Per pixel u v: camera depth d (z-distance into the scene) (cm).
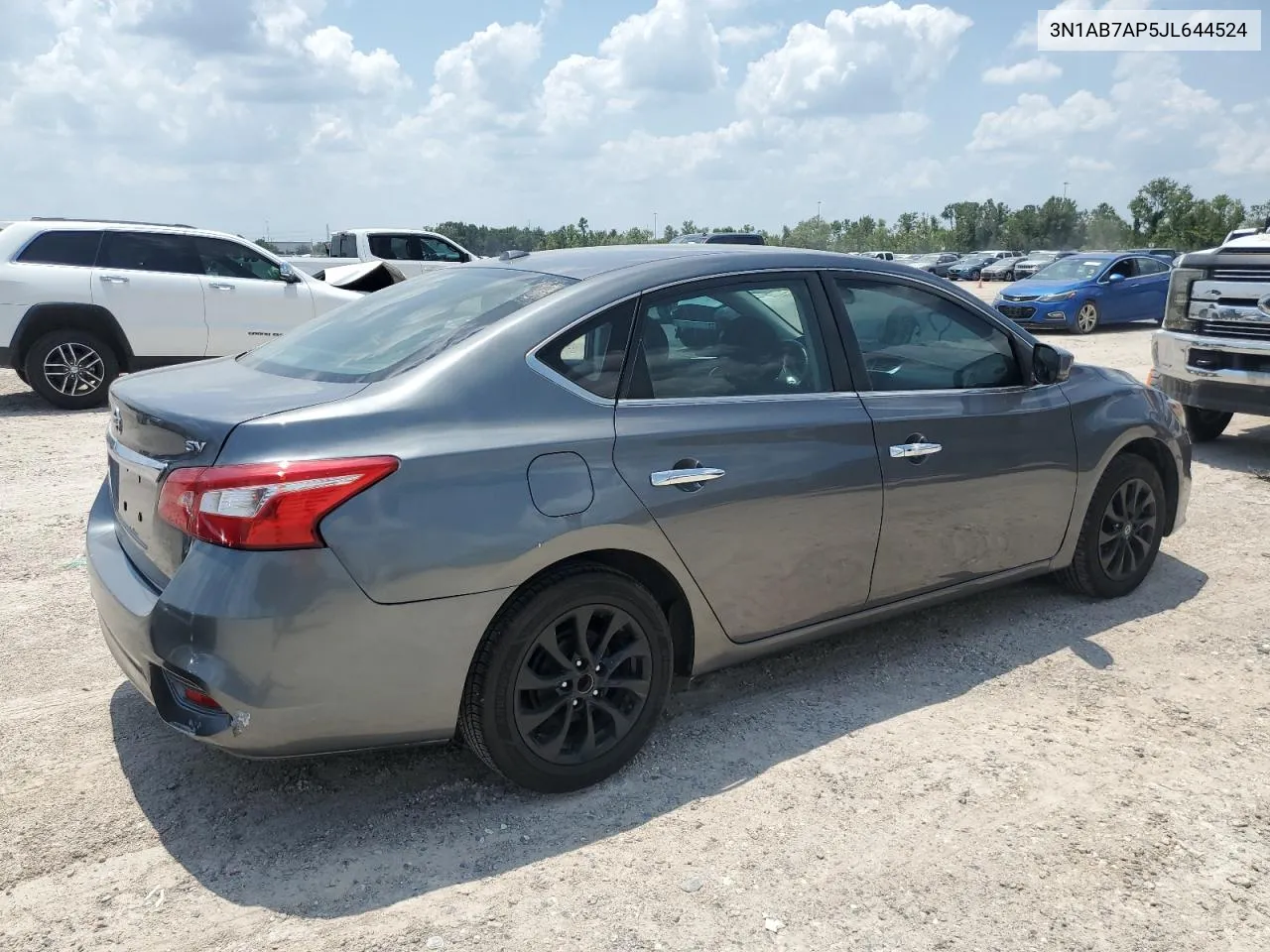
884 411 372
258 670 257
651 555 312
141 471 288
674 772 328
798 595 356
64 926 252
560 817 302
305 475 257
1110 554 473
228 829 294
